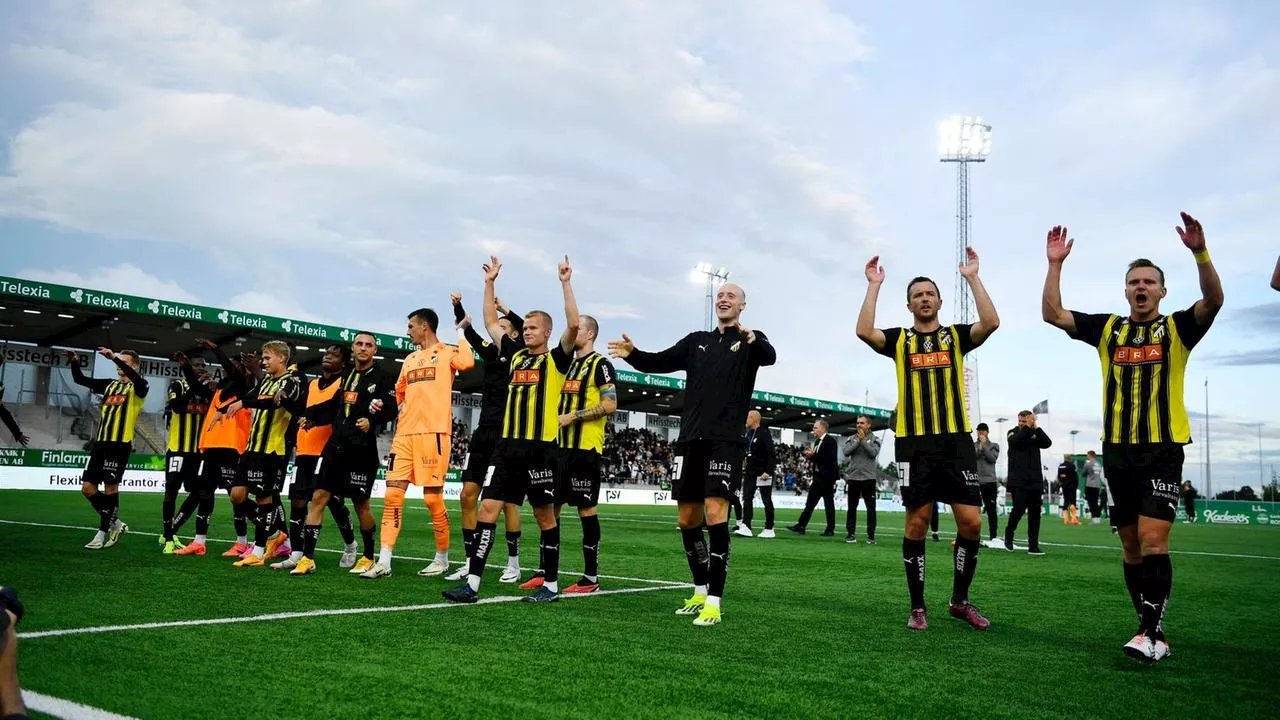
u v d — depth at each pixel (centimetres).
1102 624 524
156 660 333
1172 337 423
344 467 649
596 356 627
